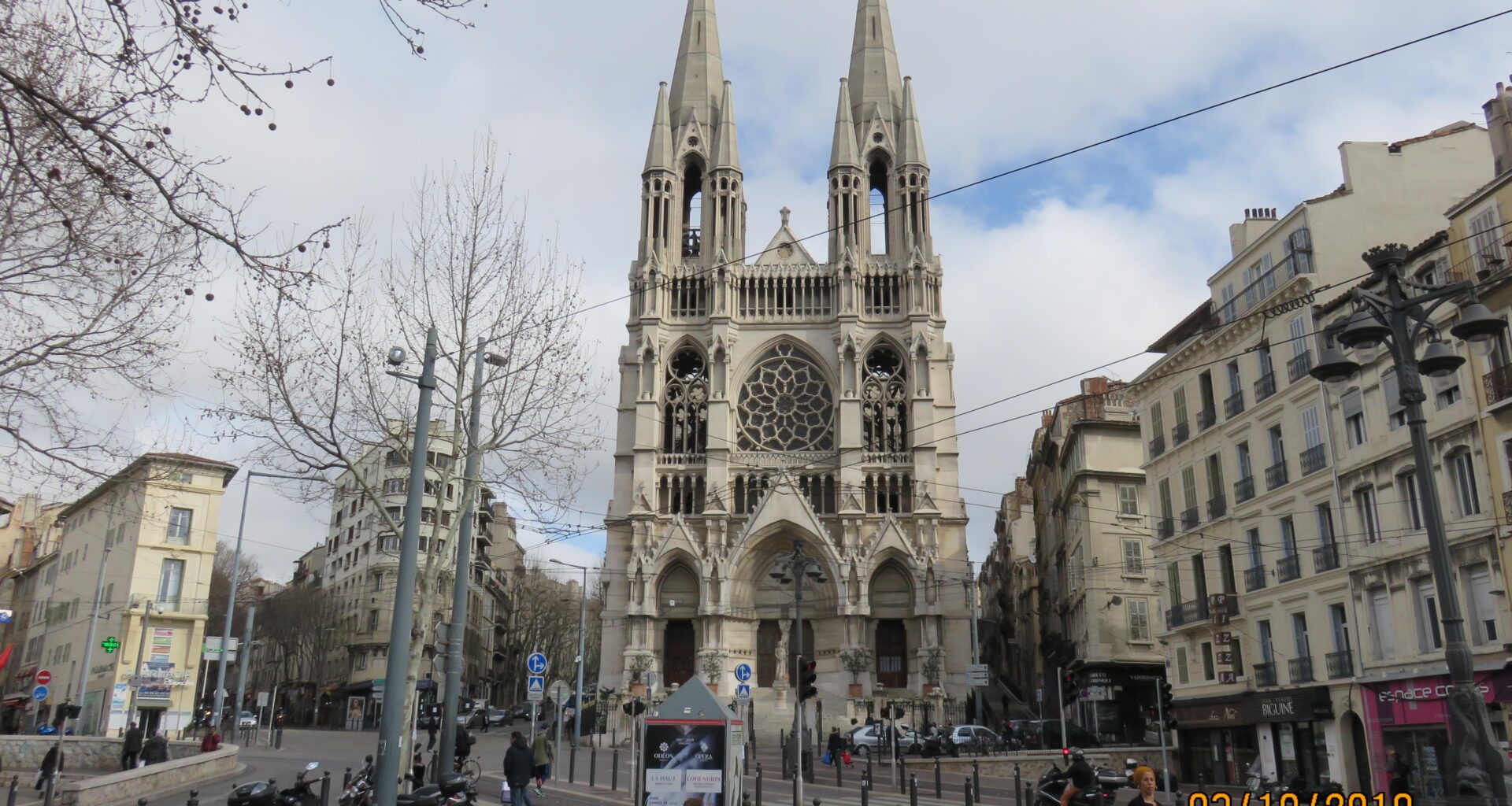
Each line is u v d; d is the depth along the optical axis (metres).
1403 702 38.53
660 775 27.27
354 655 107.12
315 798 25.69
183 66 12.23
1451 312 37.53
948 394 96.38
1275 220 54.78
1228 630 49.75
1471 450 36.91
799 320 100.00
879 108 109.25
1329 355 20.56
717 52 115.44
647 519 93.12
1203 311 56.44
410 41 11.85
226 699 129.25
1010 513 122.94
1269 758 46.56
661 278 101.00
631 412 98.62
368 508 111.31
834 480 95.75
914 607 89.31
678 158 107.56
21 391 18.75
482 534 129.88
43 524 100.19
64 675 81.00
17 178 14.77
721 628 89.38
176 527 74.44
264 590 144.75
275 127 12.48
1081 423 72.31
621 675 90.38
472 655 129.25
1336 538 43.06
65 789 34.09
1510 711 34.66
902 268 100.50
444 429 39.06
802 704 39.59
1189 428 54.34
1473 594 36.84
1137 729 67.81
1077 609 75.44
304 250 14.55
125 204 14.28
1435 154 48.12
